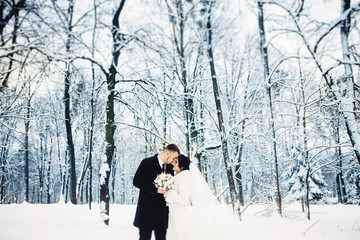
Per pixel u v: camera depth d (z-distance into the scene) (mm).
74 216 9242
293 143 13922
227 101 13523
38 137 27609
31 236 5215
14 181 36625
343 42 6734
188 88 10594
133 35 7238
